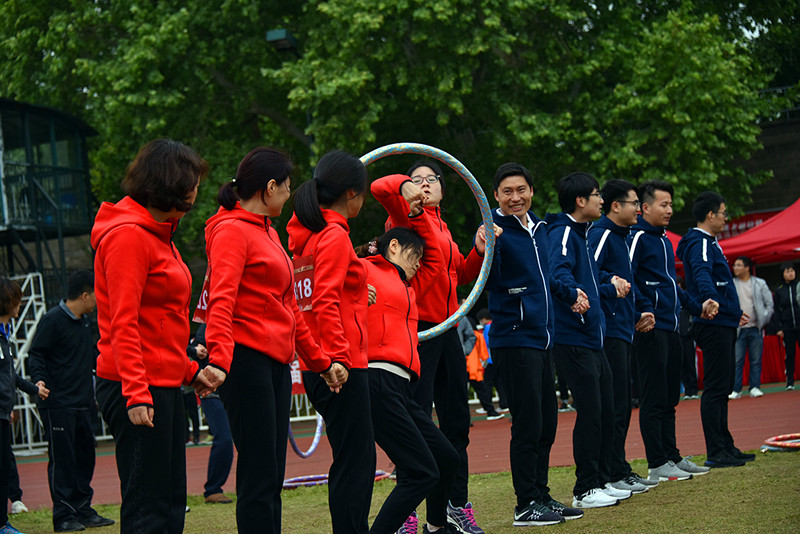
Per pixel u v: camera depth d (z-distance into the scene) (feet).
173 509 19.08
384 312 23.59
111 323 18.06
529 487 28.55
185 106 100.01
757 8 119.55
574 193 31.24
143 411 17.69
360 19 85.05
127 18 99.81
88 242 121.08
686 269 39.83
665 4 104.73
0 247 101.35
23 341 83.87
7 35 110.11
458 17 88.38
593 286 31.14
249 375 19.79
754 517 26.16
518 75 93.91
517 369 28.48
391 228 26.32
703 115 92.68
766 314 72.54
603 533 26.07
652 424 35.40
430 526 25.95
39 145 99.09
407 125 102.22
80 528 35.76
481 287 28.30
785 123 119.24
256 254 20.08
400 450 22.68
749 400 69.82
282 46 87.20
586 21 99.55
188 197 18.88
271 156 20.77
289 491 40.91
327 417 21.91
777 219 87.10
